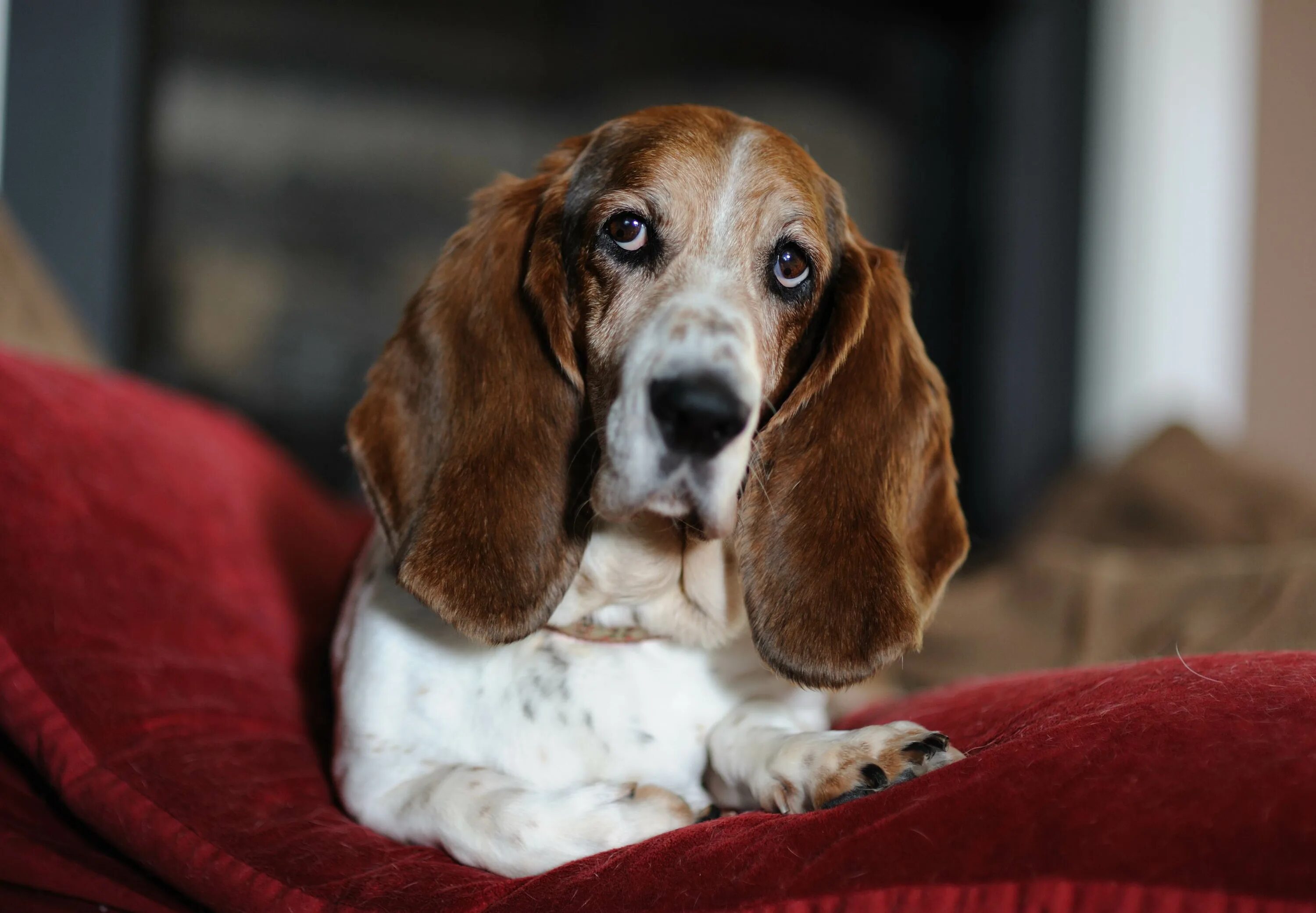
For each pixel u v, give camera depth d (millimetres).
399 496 1732
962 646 3006
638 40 6426
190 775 1657
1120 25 6773
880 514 1733
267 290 5781
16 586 1815
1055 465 6941
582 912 1264
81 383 2479
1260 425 6293
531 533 1656
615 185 1697
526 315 1747
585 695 1713
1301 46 6148
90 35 4996
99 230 5055
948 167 7129
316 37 5809
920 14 6922
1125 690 1478
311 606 2621
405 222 6023
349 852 1494
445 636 1739
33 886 1615
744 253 1683
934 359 7141
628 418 1512
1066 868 1078
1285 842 1021
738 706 1787
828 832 1247
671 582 1729
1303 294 6148
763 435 1725
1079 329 6914
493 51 6145
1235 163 6387
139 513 2229
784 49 6738
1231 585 2662
